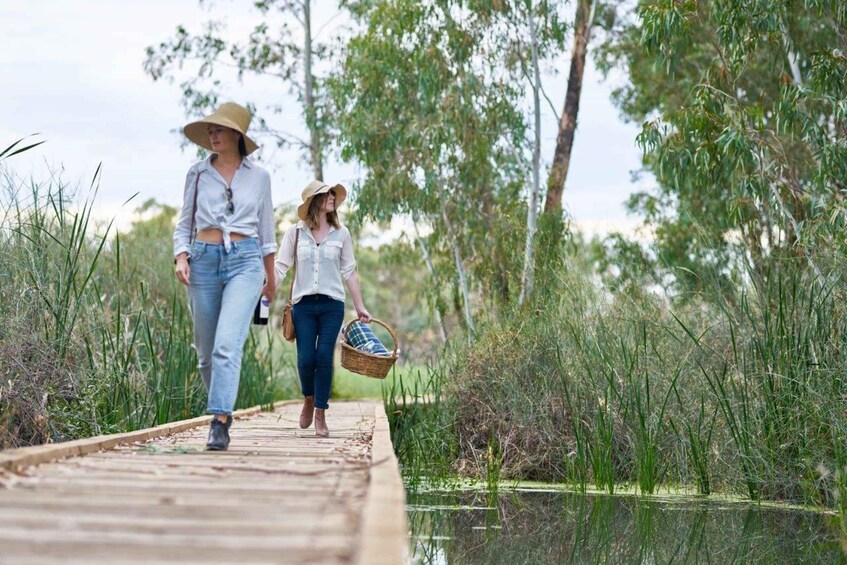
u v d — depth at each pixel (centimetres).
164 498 338
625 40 1562
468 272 1352
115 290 1068
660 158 1051
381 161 1357
